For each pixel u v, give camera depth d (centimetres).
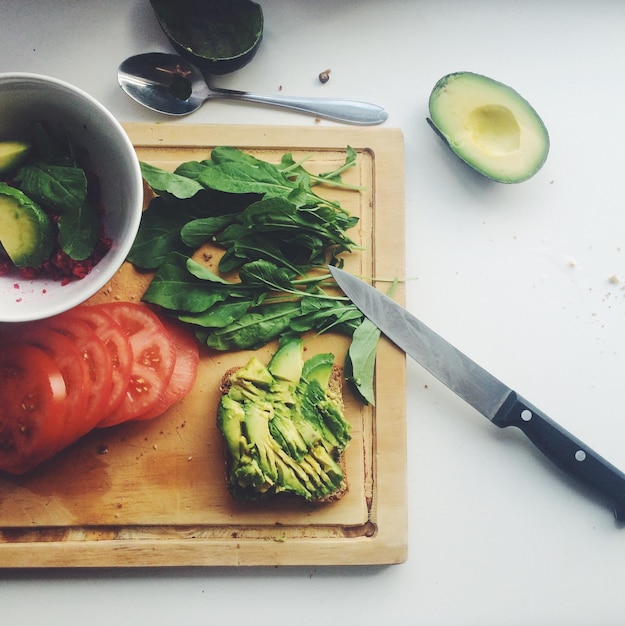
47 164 60
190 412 64
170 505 63
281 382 62
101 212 62
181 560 63
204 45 67
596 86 70
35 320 58
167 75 67
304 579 65
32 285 60
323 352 65
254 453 60
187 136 66
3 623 64
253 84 69
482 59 70
